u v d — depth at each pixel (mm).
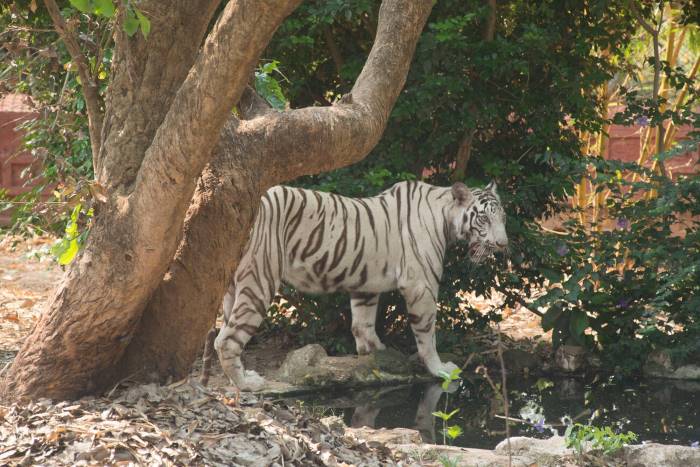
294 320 13852
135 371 6871
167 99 6539
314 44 13578
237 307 10688
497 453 8125
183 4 6395
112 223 6164
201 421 6336
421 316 11844
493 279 13328
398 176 12469
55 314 6406
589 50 13047
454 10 12555
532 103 12891
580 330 12547
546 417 10273
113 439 5785
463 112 12367
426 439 9195
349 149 7000
